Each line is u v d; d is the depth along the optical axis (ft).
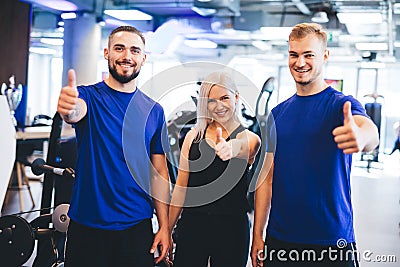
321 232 7.43
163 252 8.27
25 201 21.89
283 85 51.85
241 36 43.75
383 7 34.88
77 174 7.88
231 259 8.46
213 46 48.73
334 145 7.32
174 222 8.68
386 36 42.39
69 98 6.98
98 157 7.72
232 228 8.41
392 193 27.30
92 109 7.74
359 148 5.94
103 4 35.55
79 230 7.80
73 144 11.07
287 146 7.60
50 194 11.25
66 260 7.93
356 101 7.23
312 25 7.61
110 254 7.77
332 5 35.68
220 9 36.55
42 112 51.08
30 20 27.99
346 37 42.93
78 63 36.19
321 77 7.63
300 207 7.49
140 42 7.82
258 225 8.27
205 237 8.48
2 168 10.71
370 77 50.31
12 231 9.09
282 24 40.29
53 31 40.75
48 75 50.80
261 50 50.55
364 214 21.54
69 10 35.76
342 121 7.18
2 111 10.73
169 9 37.81
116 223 7.72
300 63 7.45
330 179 7.36
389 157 45.83
